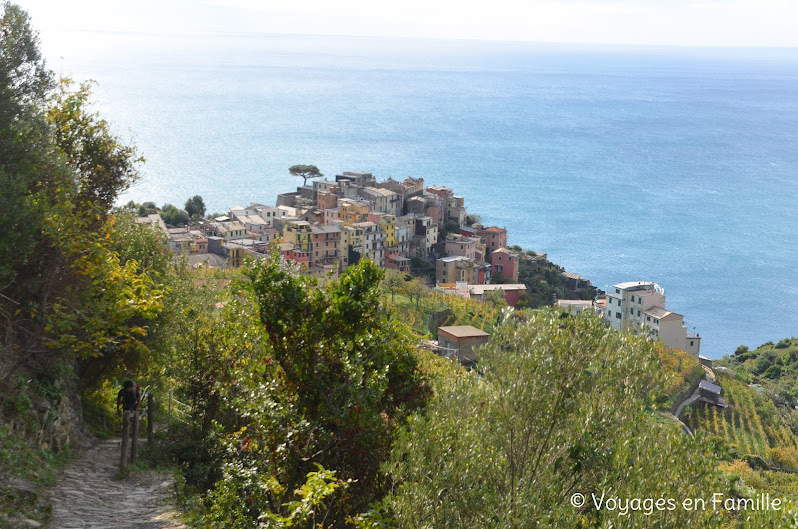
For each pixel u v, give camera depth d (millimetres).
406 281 102125
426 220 168375
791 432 75062
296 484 15102
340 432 15453
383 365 17125
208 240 141375
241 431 15805
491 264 164625
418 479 13547
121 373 26875
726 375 96188
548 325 15891
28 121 19016
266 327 16797
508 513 12898
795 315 194750
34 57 19875
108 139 27938
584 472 14477
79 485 16484
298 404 15984
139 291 18953
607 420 14945
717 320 189125
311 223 166125
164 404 28734
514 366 15414
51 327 17016
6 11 19656
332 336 16812
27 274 18312
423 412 17359
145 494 16609
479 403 15844
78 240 17984
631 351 15688
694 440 14195
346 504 15281
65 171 20250
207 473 19312
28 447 16984
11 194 16562
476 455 13680
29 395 18109
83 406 24766
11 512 13031
